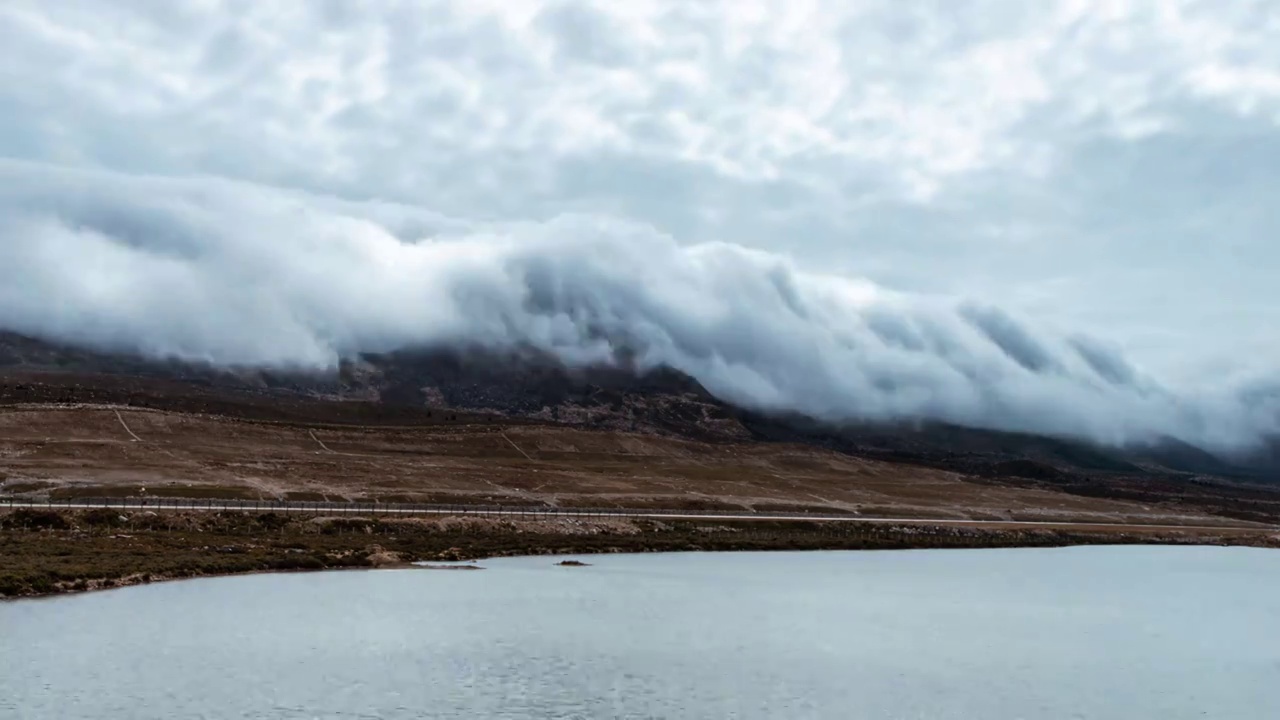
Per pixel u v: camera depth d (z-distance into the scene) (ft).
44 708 148.15
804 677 194.70
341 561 357.41
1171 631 279.69
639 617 260.42
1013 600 342.44
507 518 533.96
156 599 250.78
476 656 198.39
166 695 157.89
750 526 627.87
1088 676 209.87
